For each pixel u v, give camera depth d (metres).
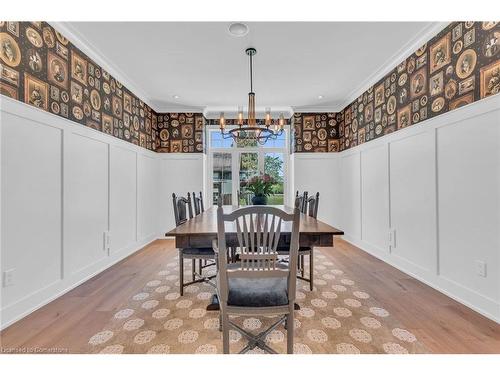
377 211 3.46
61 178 2.33
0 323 1.76
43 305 2.10
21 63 1.95
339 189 4.82
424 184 2.55
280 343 1.62
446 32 2.28
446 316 1.92
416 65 2.69
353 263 3.21
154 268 3.05
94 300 2.21
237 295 1.40
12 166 1.86
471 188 2.02
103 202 3.02
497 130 1.83
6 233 1.81
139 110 4.01
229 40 2.56
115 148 3.29
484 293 1.92
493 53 1.86
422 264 2.59
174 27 2.36
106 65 3.05
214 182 5.22
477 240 1.97
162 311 2.02
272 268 1.38
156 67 3.14
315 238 1.66
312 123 4.86
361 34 2.48
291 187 5.09
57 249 2.28
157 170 4.71
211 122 5.14
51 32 2.25
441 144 2.33
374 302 2.16
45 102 2.17
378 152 3.44
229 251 2.57
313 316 1.94
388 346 1.58
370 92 3.66
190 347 1.58
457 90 2.17
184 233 1.63
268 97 4.22
